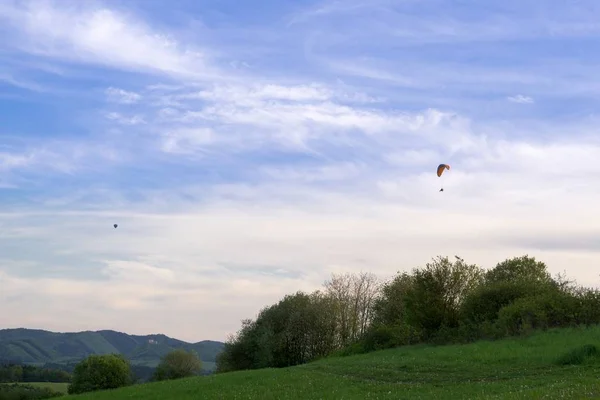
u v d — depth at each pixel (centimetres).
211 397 3094
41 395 9869
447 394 2442
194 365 10575
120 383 9600
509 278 6531
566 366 3017
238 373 4456
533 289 5469
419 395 2475
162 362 10619
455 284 5894
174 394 3469
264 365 8038
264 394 2947
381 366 3797
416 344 5678
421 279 5991
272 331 8219
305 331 8212
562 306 4694
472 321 5531
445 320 5831
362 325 8556
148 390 3866
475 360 3606
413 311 6003
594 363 2984
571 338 3869
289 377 3638
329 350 8244
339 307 8475
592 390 2094
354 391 2781
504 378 2856
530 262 6800
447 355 4006
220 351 8850
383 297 7944
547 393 2061
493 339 4769
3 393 9531
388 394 2564
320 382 3241
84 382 9406
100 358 9675
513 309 4869
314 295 8731
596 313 4547
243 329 8631
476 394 2336
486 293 5600
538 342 3956
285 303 8700
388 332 6222
